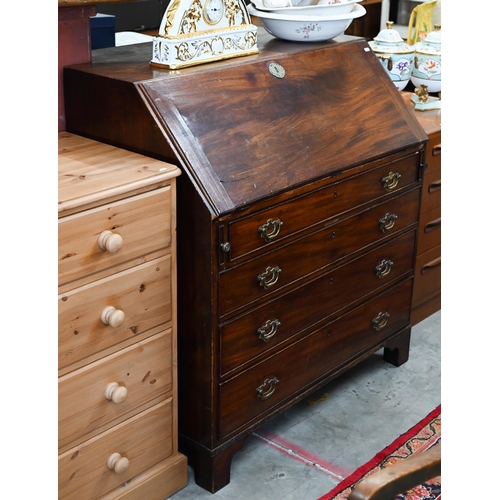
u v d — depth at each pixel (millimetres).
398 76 3096
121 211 1716
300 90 2232
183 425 2150
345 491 2135
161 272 1884
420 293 3160
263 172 1985
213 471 2111
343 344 2525
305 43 2473
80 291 1680
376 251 2547
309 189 2123
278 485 2182
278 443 2387
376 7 4625
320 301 2342
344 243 2367
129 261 1784
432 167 2932
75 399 1751
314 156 2148
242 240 1949
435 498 2094
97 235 1674
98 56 2260
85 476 1846
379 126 2428
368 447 2379
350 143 2285
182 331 2033
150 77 1944
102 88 1988
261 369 2170
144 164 1844
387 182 2463
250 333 2084
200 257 1899
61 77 2111
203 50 2088
